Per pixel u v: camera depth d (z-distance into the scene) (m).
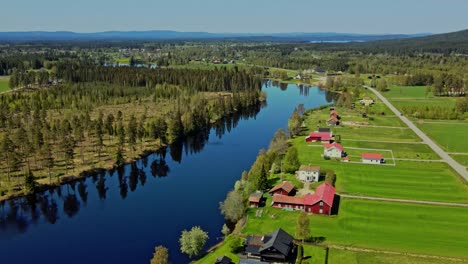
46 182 138.88
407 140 187.75
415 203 116.81
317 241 95.62
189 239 92.50
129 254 96.75
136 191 137.12
